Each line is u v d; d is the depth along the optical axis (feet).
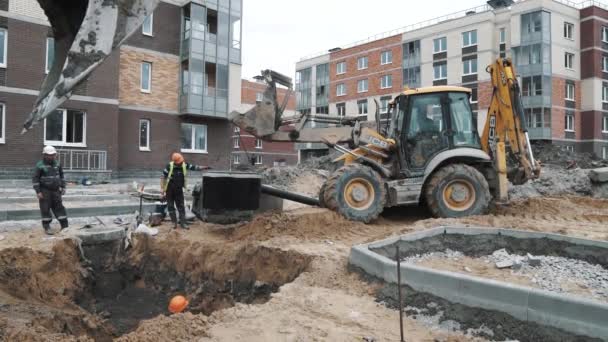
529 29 114.42
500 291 13.26
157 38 68.13
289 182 58.23
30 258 23.75
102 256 27.68
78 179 56.13
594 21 117.08
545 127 112.57
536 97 112.98
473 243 21.88
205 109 71.26
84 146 57.72
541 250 20.80
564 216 32.32
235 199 27.30
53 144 55.47
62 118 56.39
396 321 14.32
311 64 169.68
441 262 19.51
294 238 24.70
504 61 30.60
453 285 14.28
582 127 119.03
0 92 51.75
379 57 146.51
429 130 29.96
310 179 60.49
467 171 29.32
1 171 51.78
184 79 71.10
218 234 28.27
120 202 38.73
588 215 32.45
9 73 52.44
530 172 29.89
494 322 13.16
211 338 13.03
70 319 19.12
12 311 17.47
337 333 13.30
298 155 164.76
